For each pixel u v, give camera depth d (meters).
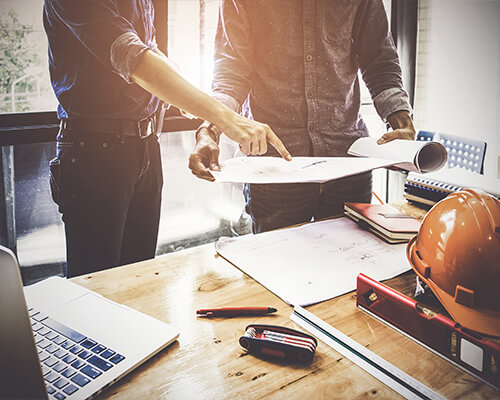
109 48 1.09
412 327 0.70
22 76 1.91
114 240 1.50
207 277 0.90
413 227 1.03
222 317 0.78
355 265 0.93
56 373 0.62
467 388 0.60
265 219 1.44
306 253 0.98
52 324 0.73
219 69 1.35
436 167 1.15
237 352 0.68
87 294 0.82
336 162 1.11
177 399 0.59
